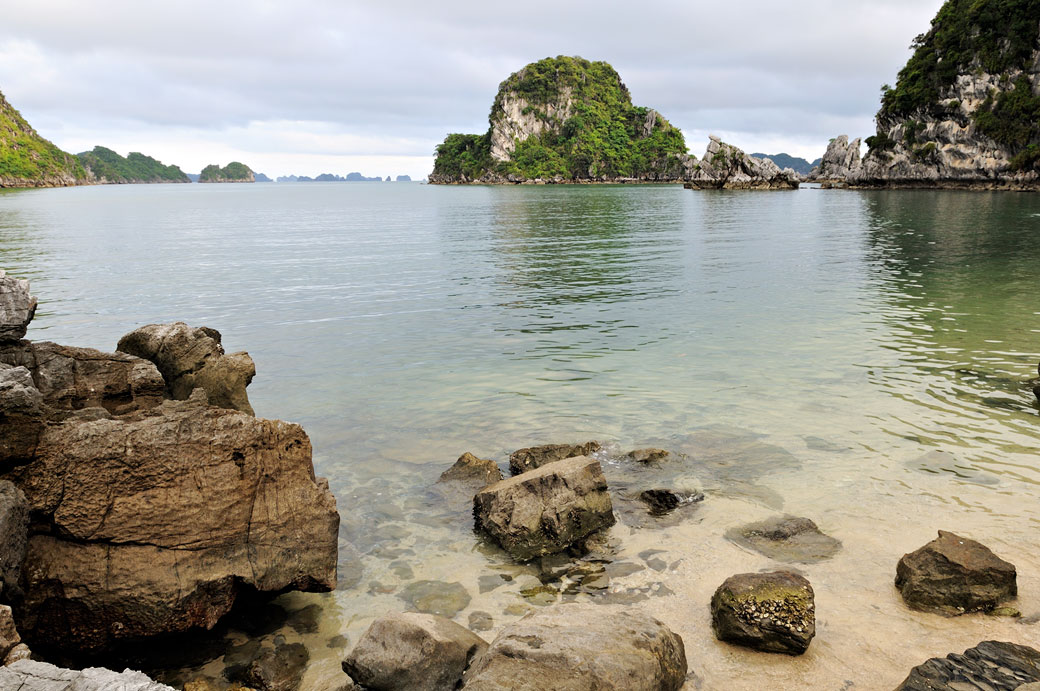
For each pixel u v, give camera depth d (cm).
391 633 584
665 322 1962
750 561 759
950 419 1157
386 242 4575
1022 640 608
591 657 522
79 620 621
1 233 5347
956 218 5509
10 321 968
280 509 709
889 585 701
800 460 1016
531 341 1786
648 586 718
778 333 1792
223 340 1847
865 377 1402
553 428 1180
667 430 1153
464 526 868
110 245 4434
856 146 18350
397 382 1459
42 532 644
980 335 1708
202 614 649
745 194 12375
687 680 570
